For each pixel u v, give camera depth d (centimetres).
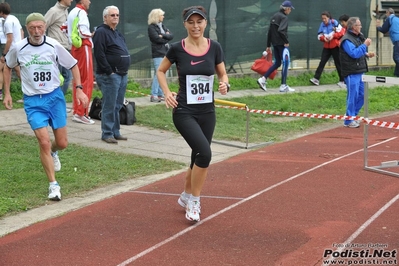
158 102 1823
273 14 2314
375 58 2755
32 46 944
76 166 1141
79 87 983
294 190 994
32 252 754
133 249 755
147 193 996
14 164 1126
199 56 825
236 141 1410
